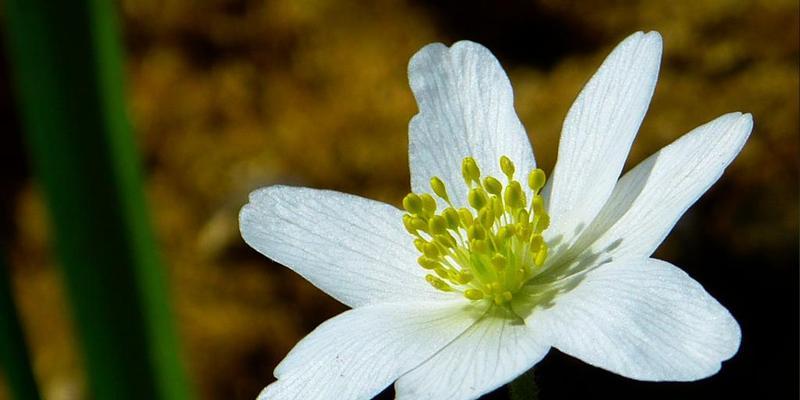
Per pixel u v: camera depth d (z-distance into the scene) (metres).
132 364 0.20
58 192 0.20
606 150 0.20
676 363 0.19
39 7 0.20
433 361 0.20
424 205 0.21
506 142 0.21
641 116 0.20
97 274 0.20
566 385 0.26
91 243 0.20
